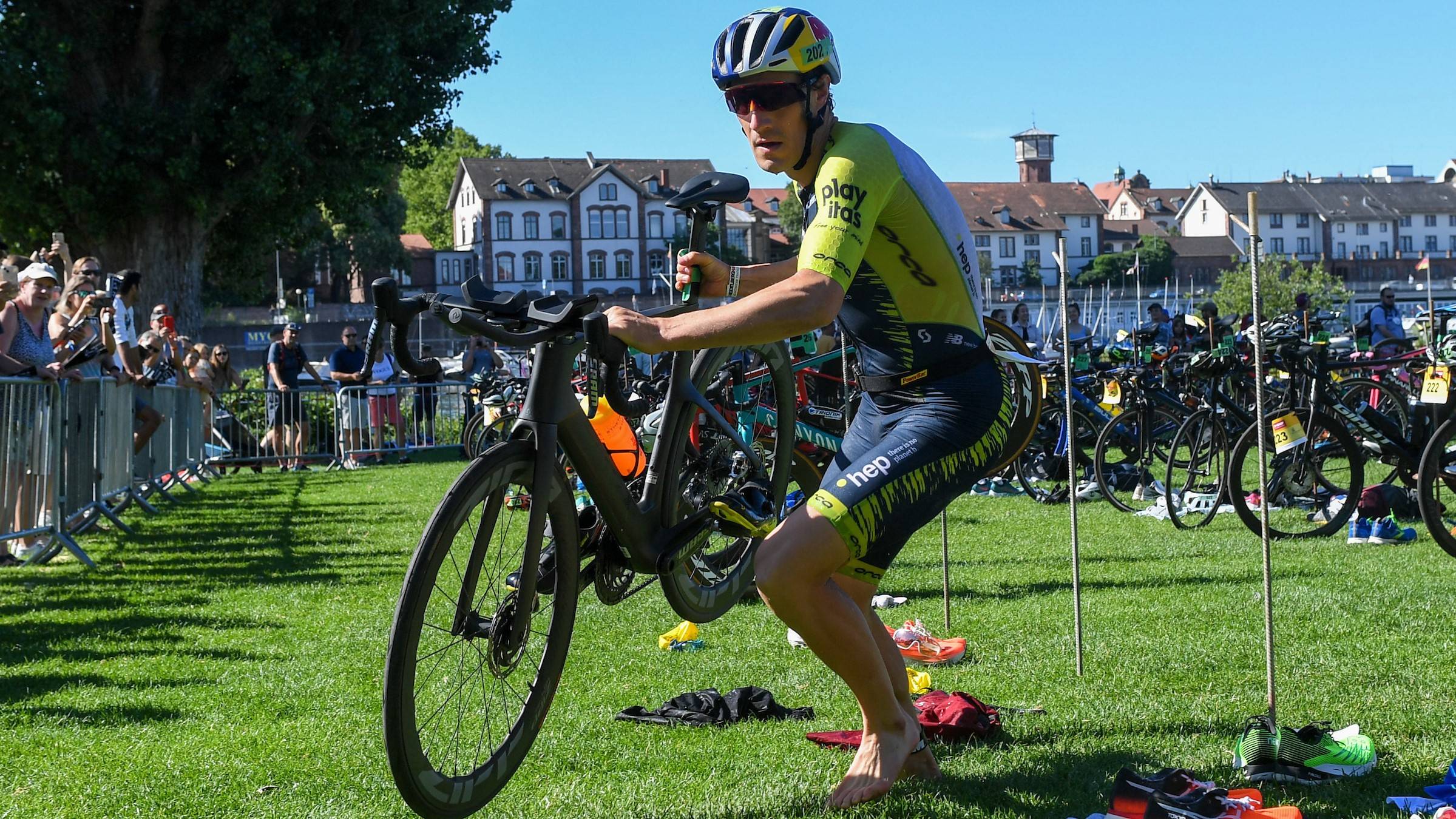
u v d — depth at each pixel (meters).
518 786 3.15
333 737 3.61
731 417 3.89
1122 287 92.81
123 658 4.70
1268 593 3.20
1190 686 3.92
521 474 2.68
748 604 5.59
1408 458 7.07
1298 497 7.37
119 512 9.77
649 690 4.09
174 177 23.86
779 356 4.10
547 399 2.71
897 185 2.74
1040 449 9.62
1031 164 129.00
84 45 23.59
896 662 3.07
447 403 16.88
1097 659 4.31
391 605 5.78
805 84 2.75
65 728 3.74
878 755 2.93
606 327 2.44
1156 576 5.94
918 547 7.16
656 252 91.94
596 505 2.97
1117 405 8.99
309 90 23.81
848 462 3.00
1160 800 2.64
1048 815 2.82
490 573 2.70
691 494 3.41
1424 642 4.39
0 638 5.11
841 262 2.59
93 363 8.78
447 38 26.39
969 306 2.95
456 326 2.45
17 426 6.74
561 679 4.25
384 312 2.44
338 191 26.39
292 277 82.19
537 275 89.69
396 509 10.16
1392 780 2.97
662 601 5.62
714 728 3.60
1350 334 13.63
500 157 107.81
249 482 13.30
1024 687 3.98
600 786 3.12
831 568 2.80
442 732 2.61
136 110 23.45
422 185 102.06
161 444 11.01
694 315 2.56
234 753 3.47
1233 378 8.55
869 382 3.01
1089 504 9.06
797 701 3.94
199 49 24.75
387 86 24.77
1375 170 121.25
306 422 15.61
